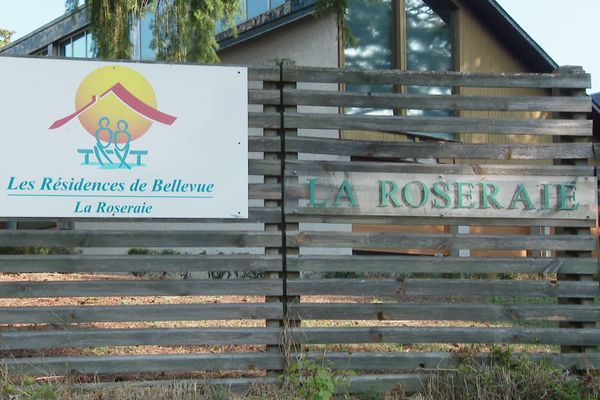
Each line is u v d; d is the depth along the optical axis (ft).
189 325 23.08
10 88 15.87
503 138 41.09
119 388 15.29
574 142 18.11
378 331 16.80
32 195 15.85
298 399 15.12
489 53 47.14
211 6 29.68
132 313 16.14
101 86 16.28
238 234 16.69
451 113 38.45
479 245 17.46
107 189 16.19
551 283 17.35
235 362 16.30
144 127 16.40
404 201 17.17
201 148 16.58
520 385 16.02
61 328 22.29
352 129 17.34
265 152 17.10
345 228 29.09
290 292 16.66
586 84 18.02
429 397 15.92
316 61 39.17
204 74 16.70
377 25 41.09
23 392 14.51
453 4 45.03
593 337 17.22
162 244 16.40
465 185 17.37
